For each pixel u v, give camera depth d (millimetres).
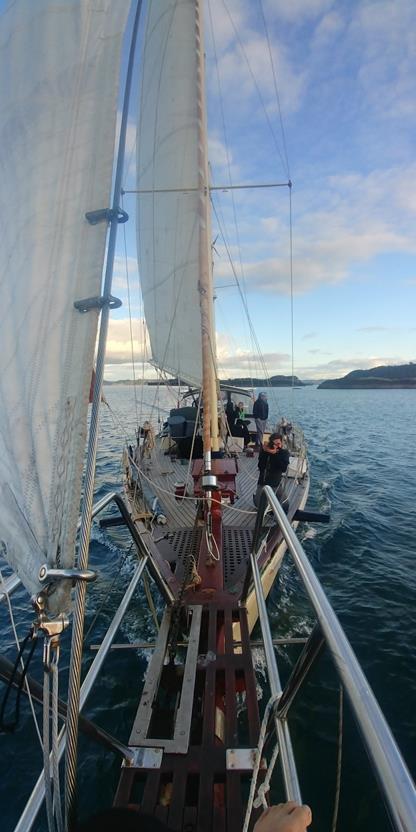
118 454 19766
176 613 4227
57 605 1315
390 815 962
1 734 4625
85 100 1500
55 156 1525
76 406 1379
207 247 6344
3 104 1657
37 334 1492
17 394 1506
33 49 1603
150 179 8508
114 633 3414
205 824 2318
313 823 3680
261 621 3408
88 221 1456
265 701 4891
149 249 9102
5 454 1518
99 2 1507
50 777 1329
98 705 4945
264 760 2654
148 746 2787
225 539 5953
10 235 1588
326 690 5074
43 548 1360
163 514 7098
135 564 8312
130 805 2480
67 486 1344
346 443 25266
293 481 8719
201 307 6348
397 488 14312
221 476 6621
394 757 1057
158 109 7590
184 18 6664
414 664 5539
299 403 69312
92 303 1408
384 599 7055
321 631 1757
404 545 9219
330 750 4332
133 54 1591
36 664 5750
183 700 3154
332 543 9203
